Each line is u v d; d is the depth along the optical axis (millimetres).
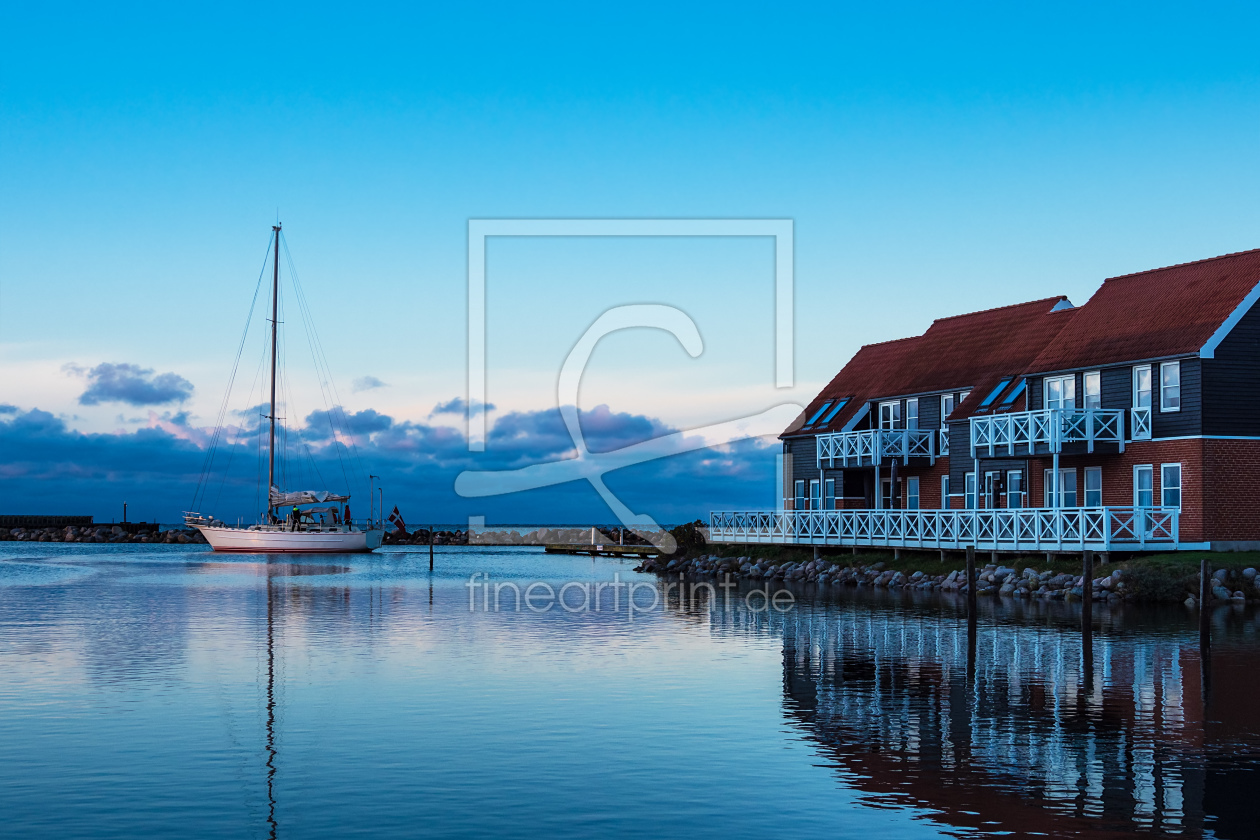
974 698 19641
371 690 20781
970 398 49906
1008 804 13406
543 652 26031
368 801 13672
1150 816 12906
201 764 15328
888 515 47531
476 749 16156
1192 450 38375
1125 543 38188
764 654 25406
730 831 12555
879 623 31172
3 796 13836
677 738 16812
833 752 15891
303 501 96250
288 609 38156
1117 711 18406
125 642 27984
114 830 12594
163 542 135750
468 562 84188
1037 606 35031
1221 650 24812
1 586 51688
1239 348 38656
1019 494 46031
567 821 12922
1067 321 49312
